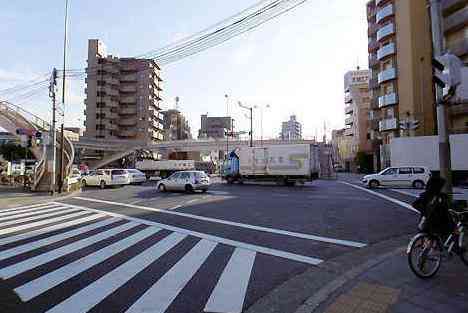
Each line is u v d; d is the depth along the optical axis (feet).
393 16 161.79
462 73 26.43
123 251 26.25
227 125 391.86
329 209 48.47
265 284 18.97
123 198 66.80
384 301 15.94
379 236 31.42
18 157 260.01
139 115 296.71
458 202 25.00
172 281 19.44
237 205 53.31
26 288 18.34
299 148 100.48
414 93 144.36
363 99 257.55
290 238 30.66
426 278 19.06
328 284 18.63
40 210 50.80
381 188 86.89
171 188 81.15
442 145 26.78
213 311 15.44
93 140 231.30
